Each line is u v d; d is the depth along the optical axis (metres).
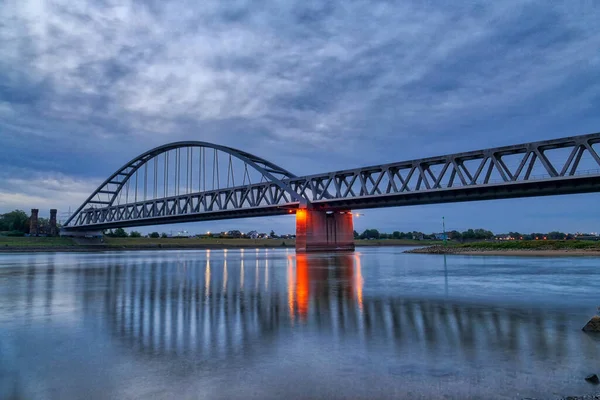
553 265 39.91
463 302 16.61
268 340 10.66
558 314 13.84
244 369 8.39
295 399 6.89
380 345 10.05
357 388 7.33
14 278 30.48
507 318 13.17
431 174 71.69
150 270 39.38
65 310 15.55
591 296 18.16
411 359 8.91
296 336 11.05
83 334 11.52
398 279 27.06
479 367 8.35
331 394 7.09
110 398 7.00
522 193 59.91
